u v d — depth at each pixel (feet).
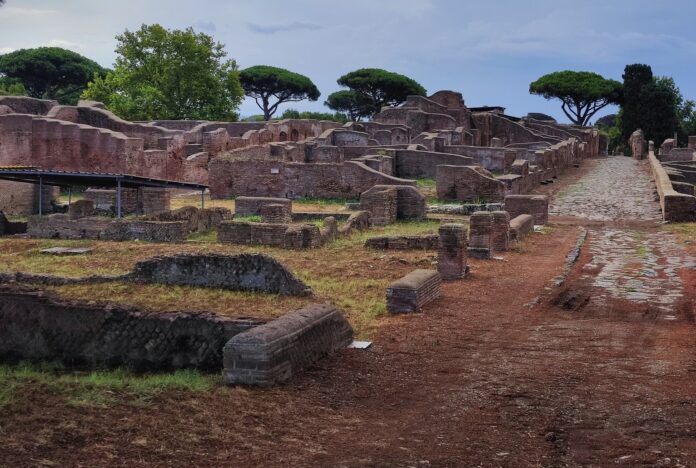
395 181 128.77
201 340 39.86
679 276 64.54
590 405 30.63
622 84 327.47
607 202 127.03
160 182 107.04
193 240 95.09
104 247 87.40
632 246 84.38
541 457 24.88
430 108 238.48
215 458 23.72
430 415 29.55
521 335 44.50
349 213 106.32
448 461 24.45
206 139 174.50
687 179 155.43
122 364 41.19
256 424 27.20
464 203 125.08
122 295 54.54
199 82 241.96
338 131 194.39
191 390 30.07
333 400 31.09
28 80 308.60
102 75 316.19
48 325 42.78
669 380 34.14
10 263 75.51
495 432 27.50
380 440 26.48
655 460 24.47
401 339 42.86
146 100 231.30
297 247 83.20
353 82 324.80
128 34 240.12
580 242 86.58
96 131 151.94
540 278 64.23
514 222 90.89
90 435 24.27
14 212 128.16
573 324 47.62
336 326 39.50
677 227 99.04
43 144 155.22
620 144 310.04
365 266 70.54
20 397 27.12
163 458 23.25
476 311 51.42
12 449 22.47
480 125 237.25
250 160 138.00
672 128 293.02
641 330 45.68
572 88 324.80
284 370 33.17
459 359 38.73
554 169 168.25
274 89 331.36
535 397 31.89
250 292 56.54
